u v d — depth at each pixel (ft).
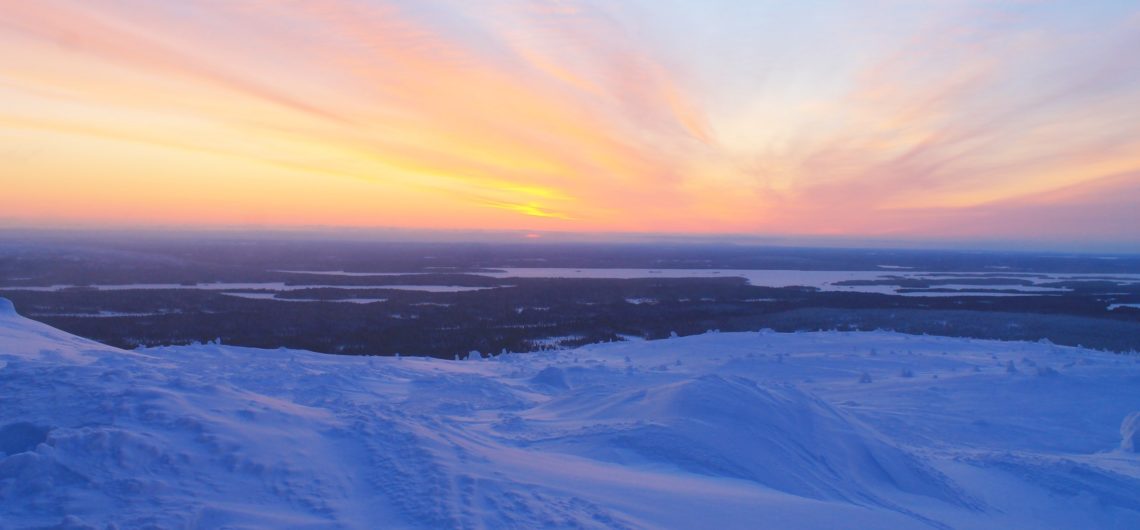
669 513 18.40
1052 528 25.13
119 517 14.96
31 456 16.60
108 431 18.20
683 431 27.30
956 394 48.16
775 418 29.45
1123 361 60.54
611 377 49.98
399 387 43.29
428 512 16.48
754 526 18.24
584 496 18.84
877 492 26.43
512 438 28.25
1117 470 31.42
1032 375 52.03
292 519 15.83
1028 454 33.42
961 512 25.62
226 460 18.31
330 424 22.77
